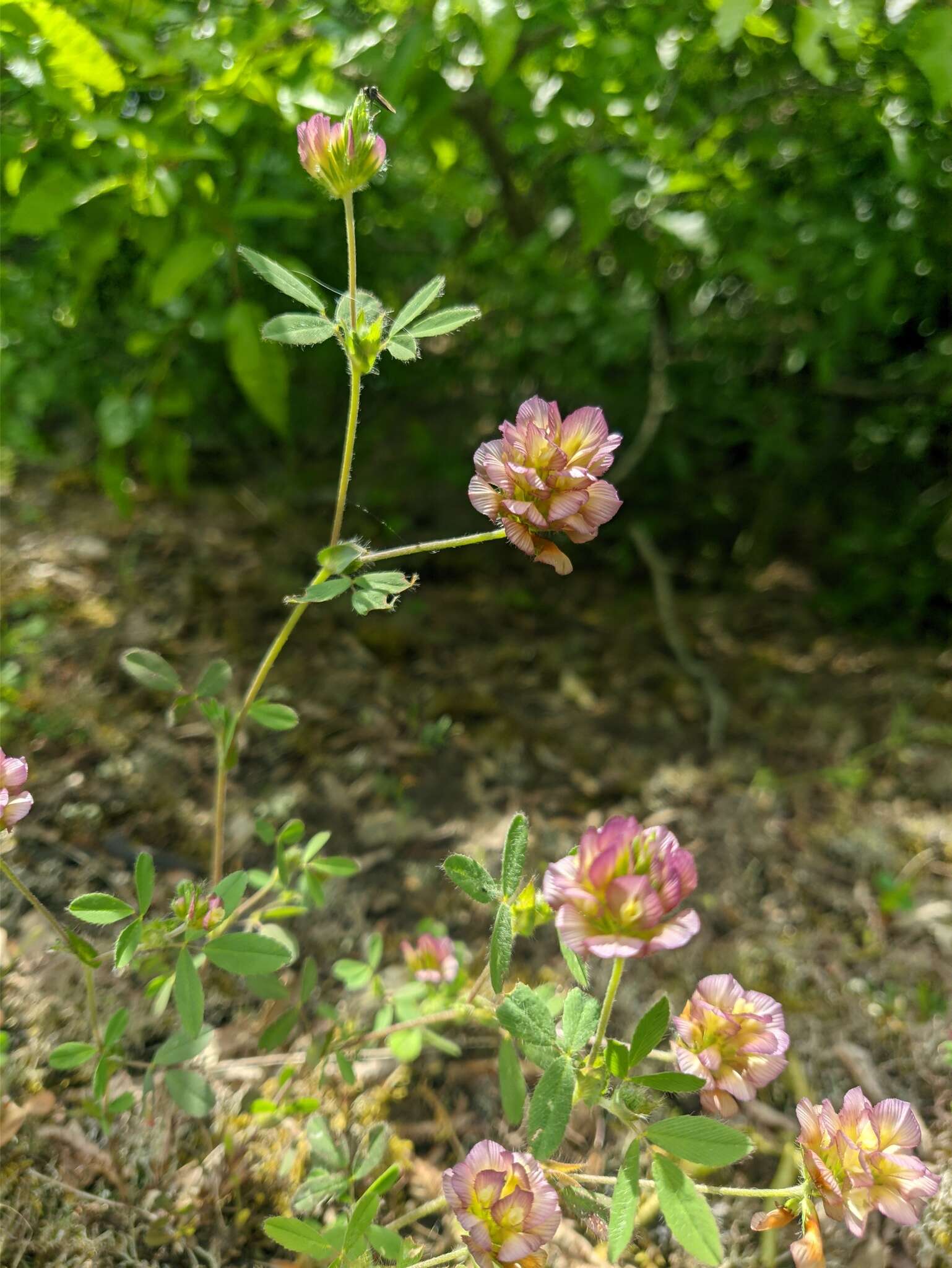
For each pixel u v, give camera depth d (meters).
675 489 0.41
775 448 0.39
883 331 0.37
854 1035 0.20
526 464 0.12
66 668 0.26
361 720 0.28
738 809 0.26
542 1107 0.11
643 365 0.40
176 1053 0.14
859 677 0.34
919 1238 0.16
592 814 0.26
